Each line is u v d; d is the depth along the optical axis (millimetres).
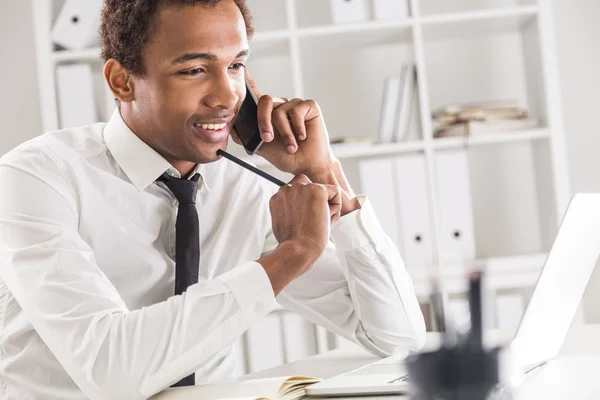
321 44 3139
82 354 1106
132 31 1344
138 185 1443
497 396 679
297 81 2938
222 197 1608
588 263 1137
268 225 1660
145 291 1456
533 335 1038
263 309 1140
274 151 1577
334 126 3285
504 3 3232
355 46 3229
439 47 3262
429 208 2896
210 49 1312
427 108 2926
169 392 1133
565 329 1133
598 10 3273
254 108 1534
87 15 2939
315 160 1565
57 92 2947
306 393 989
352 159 3178
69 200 1352
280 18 3285
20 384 1325
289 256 1171
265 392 1063
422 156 2906
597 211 1123
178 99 1342
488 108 2975
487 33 3234
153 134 1412
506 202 3270
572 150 3287
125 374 1084
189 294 1131
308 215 1212
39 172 1330
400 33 3051
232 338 1127
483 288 662
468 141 2922
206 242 1568
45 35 2918
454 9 3242
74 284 1174
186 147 1385
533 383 960
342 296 1553
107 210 1426
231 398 1043
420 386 678
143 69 1360
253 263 1162
